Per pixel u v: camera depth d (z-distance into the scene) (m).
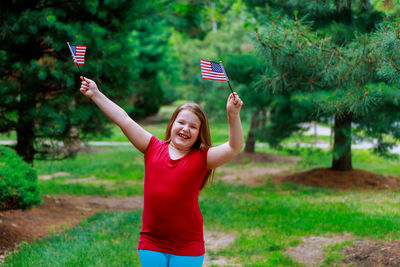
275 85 6.45
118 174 13.75
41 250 5.29
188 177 2.78
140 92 26.70
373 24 7.63
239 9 11.21
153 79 27.08
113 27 9.10
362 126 9.94
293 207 7.84
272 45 5.54
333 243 5.53
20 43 8.19
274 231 6.19
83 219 7.37
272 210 7.61
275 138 11.79
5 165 6.27
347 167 11.54
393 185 10.58
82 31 7.74
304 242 5.64
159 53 26.00
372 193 9.45
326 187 10.42
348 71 5.25
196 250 2.83
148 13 9.81
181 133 2.81
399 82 4.44
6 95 7.95
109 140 23.31
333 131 11.17
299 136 12.00
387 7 4.89
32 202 6.31
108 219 7.21
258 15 10.26
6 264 4.78
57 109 8.52
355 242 5.46
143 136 2.93
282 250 5.39
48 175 13.84
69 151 9.69
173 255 2.82
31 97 8.38
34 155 10.07
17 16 7.54
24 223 6.58
